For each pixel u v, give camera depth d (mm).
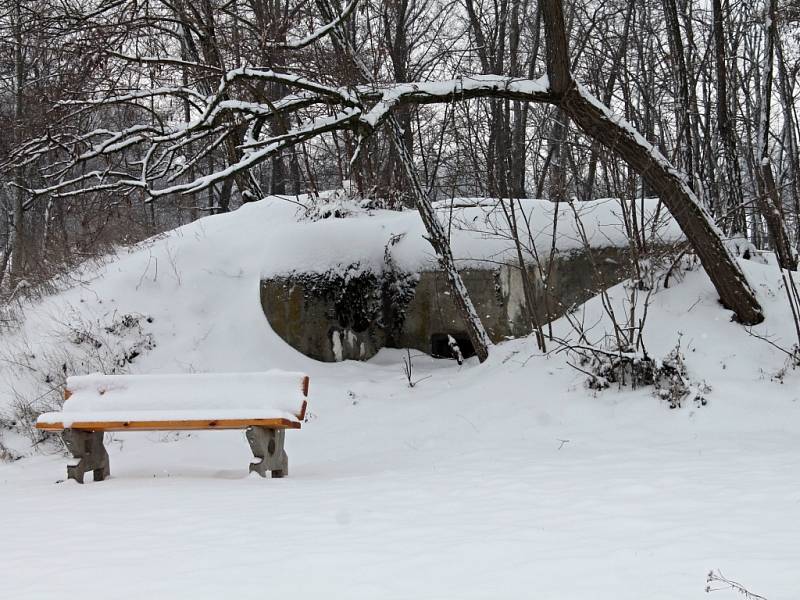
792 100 20344
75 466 7465
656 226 11625
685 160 12195
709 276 10602
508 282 12117
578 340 10891
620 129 10195
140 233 14844
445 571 3768
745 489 5590
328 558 4035
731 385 9289
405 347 12812
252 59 10602
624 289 11188
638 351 9969
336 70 10781
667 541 4195
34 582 3773
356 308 12547
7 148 10516
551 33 9820
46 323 12117
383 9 17953
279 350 12250
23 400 10625
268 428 7285
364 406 10688
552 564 3824
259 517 5148
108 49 10055
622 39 20953
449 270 11414
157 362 11734
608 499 5434
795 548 3980
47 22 10336
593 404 9492
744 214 12633
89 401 7570
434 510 5277
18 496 6602
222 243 13695
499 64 22562
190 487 6578
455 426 9547
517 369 10664
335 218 13602
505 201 12734
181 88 10258
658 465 6875
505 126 21844
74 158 10336
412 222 13094
